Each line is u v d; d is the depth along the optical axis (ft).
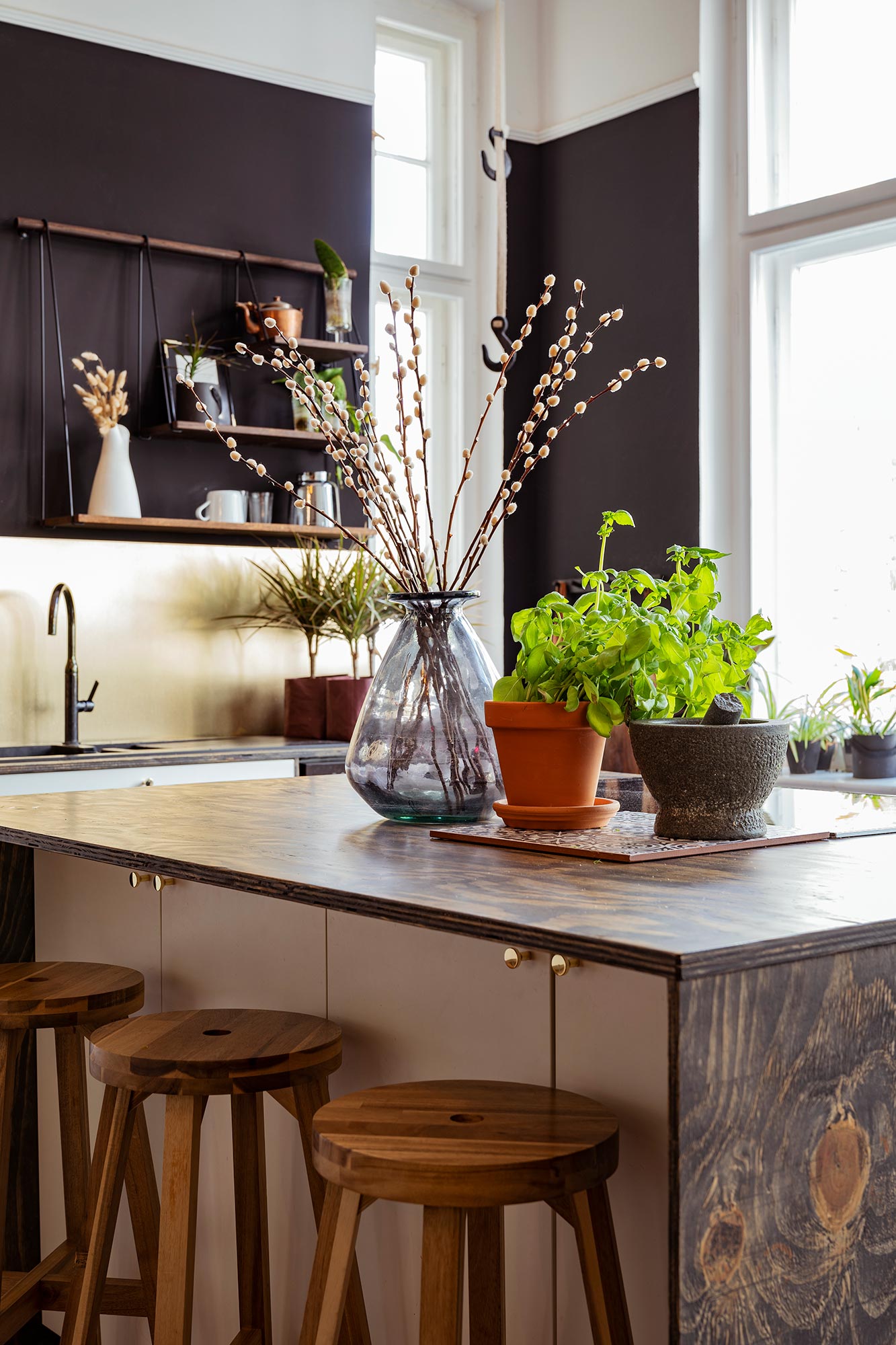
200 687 15.24
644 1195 4.44
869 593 15.08
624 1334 4.28
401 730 6.63
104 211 14.71
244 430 14.85
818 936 3.99
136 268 14.92
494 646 17.71
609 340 16.88
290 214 16.01
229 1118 6.51
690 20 15.72
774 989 3.97
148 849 5.87
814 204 15.01
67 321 14.47
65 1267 7.23
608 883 4.88
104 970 7.05
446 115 18.08
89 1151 7.45
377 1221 5.66
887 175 14.79
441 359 18.02
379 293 17.34
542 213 17.94
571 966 4.72
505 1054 5.01
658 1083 4.38
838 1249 4.17
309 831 6.56
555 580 17.70
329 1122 4.39
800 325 15.62
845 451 15.24
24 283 14.23
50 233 14.28
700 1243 3.79
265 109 15.81
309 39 16.12
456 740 6.58
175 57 15.12
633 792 7.97
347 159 16.48
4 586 14.02
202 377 14.92
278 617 15.71
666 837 5.92
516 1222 4.94
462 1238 4.07
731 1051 3.85
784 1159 4.01
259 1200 6.01
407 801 6.61
